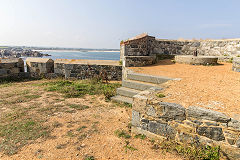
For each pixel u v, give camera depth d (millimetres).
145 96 3955
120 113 5297
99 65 10898
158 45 12305
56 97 6895
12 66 11000
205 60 9414
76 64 11109
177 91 4469
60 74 11703
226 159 2805
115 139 3707
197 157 2848
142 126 3830
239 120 2676
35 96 6852
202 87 4922
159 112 3529
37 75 11898
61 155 3100
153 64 10469
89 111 5418
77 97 7020
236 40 10180
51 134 3863
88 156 3086
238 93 4289
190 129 3145
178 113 3271
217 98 3859
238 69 7355
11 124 4285
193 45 12289
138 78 7160
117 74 10844
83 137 3758
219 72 7434
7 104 5848
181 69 8570
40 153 3146
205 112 2971
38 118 4723
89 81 10242
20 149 3262
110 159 3012
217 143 2881
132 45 10453
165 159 2988
